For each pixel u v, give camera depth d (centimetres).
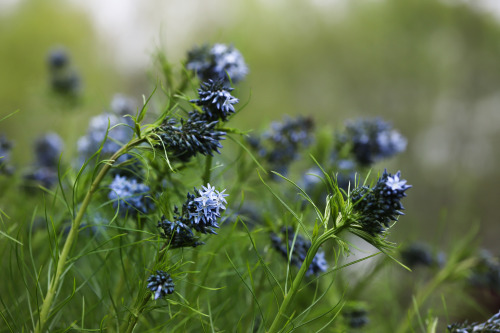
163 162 66
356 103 327
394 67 323
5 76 240
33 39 268
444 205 272
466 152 302
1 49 255
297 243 69
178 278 61
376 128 87
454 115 314
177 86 73
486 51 316
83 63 269
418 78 321
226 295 72
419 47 321
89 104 127
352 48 328
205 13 281
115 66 268
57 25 276
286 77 311
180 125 62
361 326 79
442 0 318
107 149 76
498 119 309
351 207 59
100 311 71
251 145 82
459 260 90
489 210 266
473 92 316
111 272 73
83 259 75
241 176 82
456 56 320
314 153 87
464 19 316
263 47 304
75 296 70
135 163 67
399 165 275
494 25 315
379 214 58
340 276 85
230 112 63
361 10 329
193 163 67
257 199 87
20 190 86
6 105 224
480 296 110
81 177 71
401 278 97
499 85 315
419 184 282
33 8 276
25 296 70
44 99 129
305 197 60
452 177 285
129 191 65
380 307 90
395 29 324
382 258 87
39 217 81
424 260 91
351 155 88
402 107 321
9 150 77
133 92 246
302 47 317
